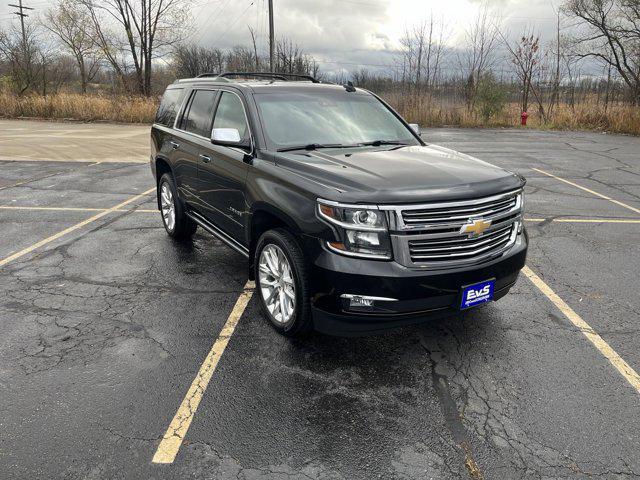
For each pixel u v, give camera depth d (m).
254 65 43.72
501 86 25.48
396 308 3.15
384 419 2.92
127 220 7.24
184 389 3.19
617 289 4.82
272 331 3.96
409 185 3.21
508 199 3.52
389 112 5.08
